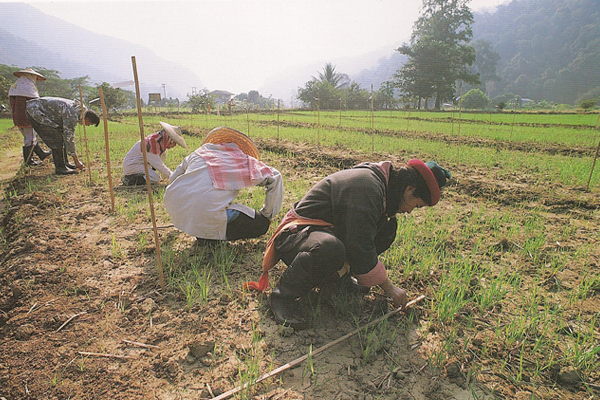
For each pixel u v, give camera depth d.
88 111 6.88
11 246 3.90
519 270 3.39
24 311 2.70
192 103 39.88
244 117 27.55
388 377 2.15
